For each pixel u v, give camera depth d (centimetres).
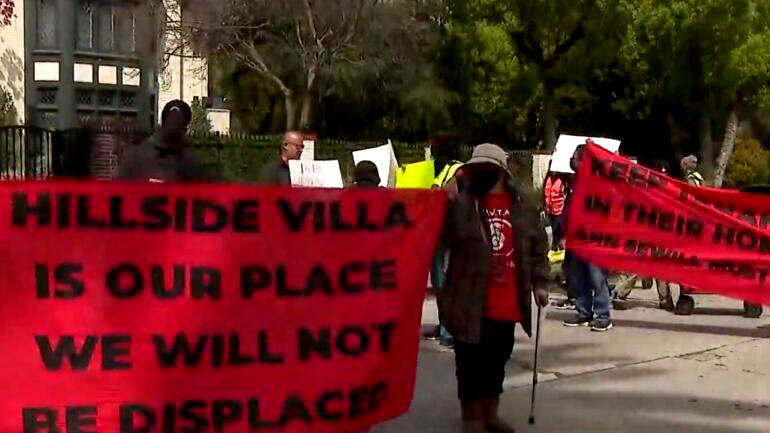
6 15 2666
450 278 580
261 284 458
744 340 917
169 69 3111
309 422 468
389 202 477
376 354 480
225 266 452
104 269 437
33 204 427
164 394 446
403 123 3481
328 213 467
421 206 484
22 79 2861
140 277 441
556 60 2756
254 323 457
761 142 3788
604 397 712
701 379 768
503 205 587
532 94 2786
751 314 1035
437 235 490
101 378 438
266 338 459
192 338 448
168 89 3116
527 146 3694
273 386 461
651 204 839
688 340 914
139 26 2725
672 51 2697
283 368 462
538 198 1844
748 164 3466
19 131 1241
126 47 2745
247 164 2242
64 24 2781
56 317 432
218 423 454
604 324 955
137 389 442
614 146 1101
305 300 465
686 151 3788
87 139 1298
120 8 2752
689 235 831
